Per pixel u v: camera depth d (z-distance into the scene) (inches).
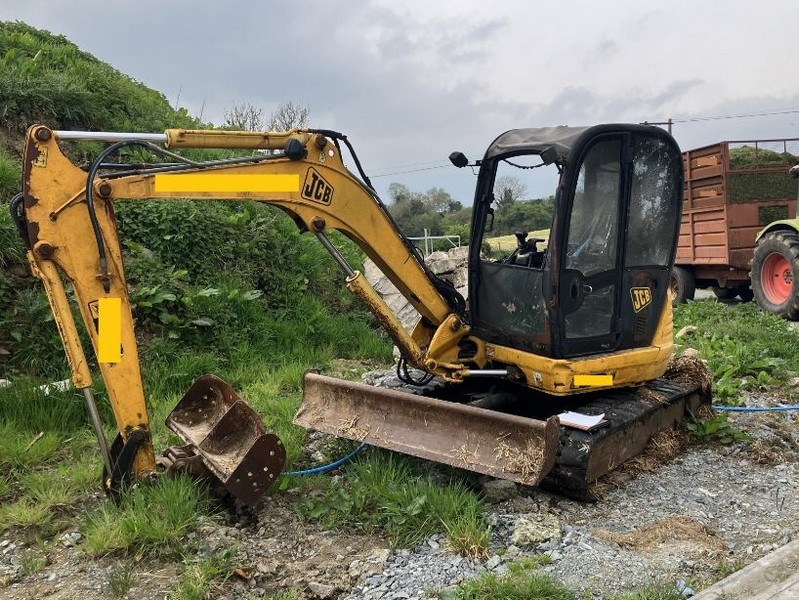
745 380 277.9
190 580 134.4
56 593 134.2
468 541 148.9
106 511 156.6
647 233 204.8
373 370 310.5
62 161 154.4
